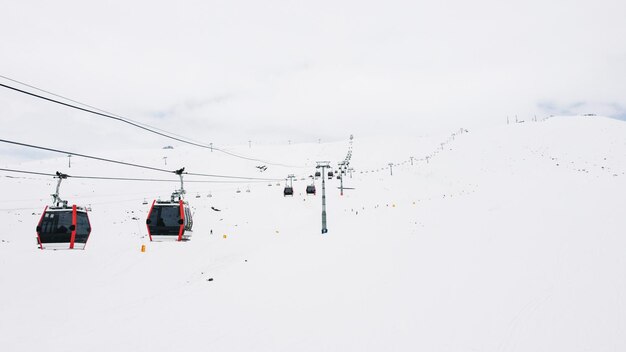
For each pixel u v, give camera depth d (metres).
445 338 8.29
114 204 60.34
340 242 20.70
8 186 74.56
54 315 12.95
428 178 82.06
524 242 15.20
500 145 99.25
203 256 24.22
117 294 16.19
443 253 15.32
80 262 23.70
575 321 8.33
